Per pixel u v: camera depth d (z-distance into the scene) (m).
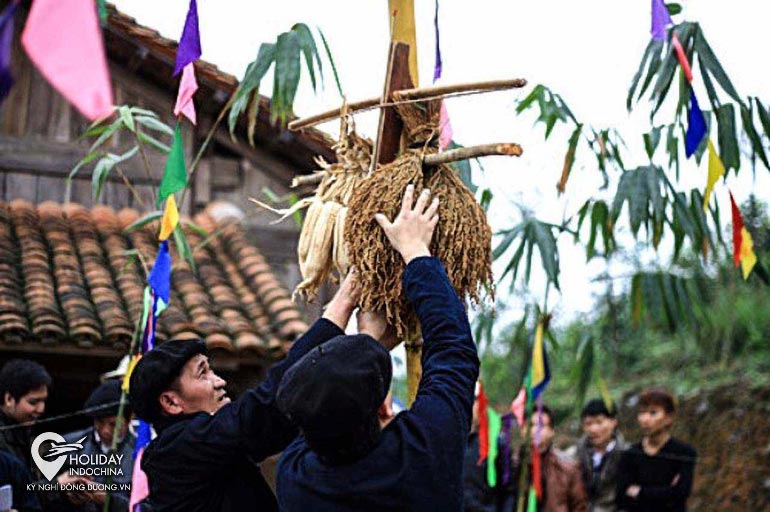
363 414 2.01
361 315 2.45
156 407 2.64
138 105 6.87
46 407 6.14
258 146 6.99
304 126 2.78
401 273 2.37
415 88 2.54
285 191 7.03
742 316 9.57
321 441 2.03
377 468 2.04
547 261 4.34
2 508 3.59
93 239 6.59
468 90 2.45
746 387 9.53
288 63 3.45
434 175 2.45
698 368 10.16
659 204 4.11
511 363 10.09
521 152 2.33
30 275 6.12
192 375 2.64
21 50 6.89
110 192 6.94
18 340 5.60
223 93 6.44
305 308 6.70
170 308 6.05
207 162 6.96
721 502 8.88
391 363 2.10
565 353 10.81
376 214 2.38
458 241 2.40
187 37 2.55
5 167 6.84
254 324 6.04
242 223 6.93
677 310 4.91
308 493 2.08
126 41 6.52
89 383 6.15
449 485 2.05
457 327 2.20
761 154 3.91
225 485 2.48
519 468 5.52
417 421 2.08
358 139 2.64
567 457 5.65
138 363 2.66
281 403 2.06
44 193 6.89
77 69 1.55
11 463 3.84
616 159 4.33
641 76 3.83
